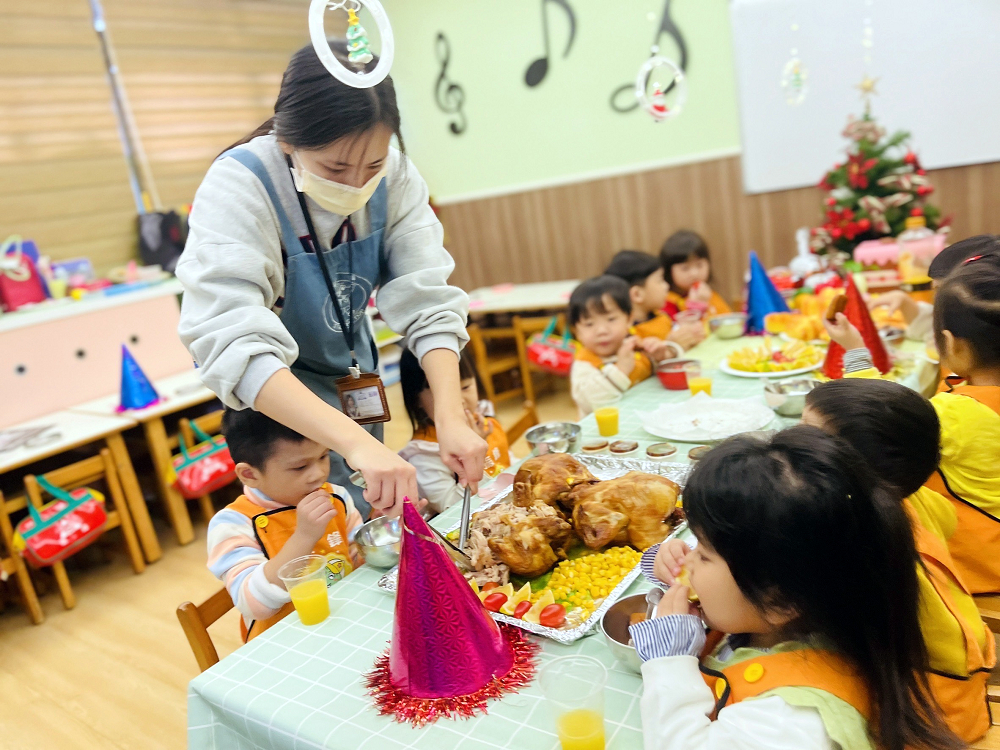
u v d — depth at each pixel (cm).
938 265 168
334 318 147
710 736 73
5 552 272
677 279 328
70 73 398
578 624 99
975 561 137
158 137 445
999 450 133
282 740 88
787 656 78
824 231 334
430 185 560
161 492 331
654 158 464
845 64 395
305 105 111
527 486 129
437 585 88
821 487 73
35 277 351
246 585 127
